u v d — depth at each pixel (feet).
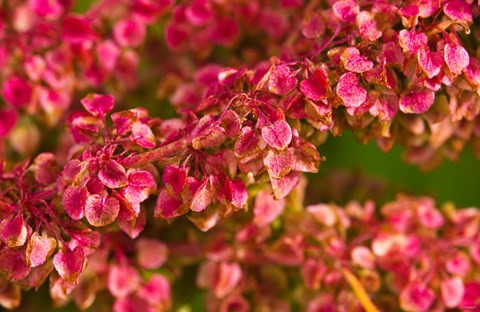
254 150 0.66
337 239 0.84
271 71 0.68
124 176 0.67
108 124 0.78
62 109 0.89
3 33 0.88
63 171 0.67
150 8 0.89
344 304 0.84
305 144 0.67
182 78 0.91
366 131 0.72
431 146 0.81
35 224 0.68
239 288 0.86
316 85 0.67
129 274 0.83
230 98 0.69
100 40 0.89
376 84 0.68
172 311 0.86
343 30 0.70
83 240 0.68
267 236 0.83
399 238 0.85
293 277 0.87
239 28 0.90
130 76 0.90
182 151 0.68
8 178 0.71
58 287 0.69
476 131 0.77
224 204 0.67
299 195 0.84
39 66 0.88
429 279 0.84
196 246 0.84
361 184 0.95
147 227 0.83
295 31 0.84
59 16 0.89
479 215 0.87
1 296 0.73
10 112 0.89
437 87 0.68
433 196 0.97
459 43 0.68
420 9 0.68
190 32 0.90
